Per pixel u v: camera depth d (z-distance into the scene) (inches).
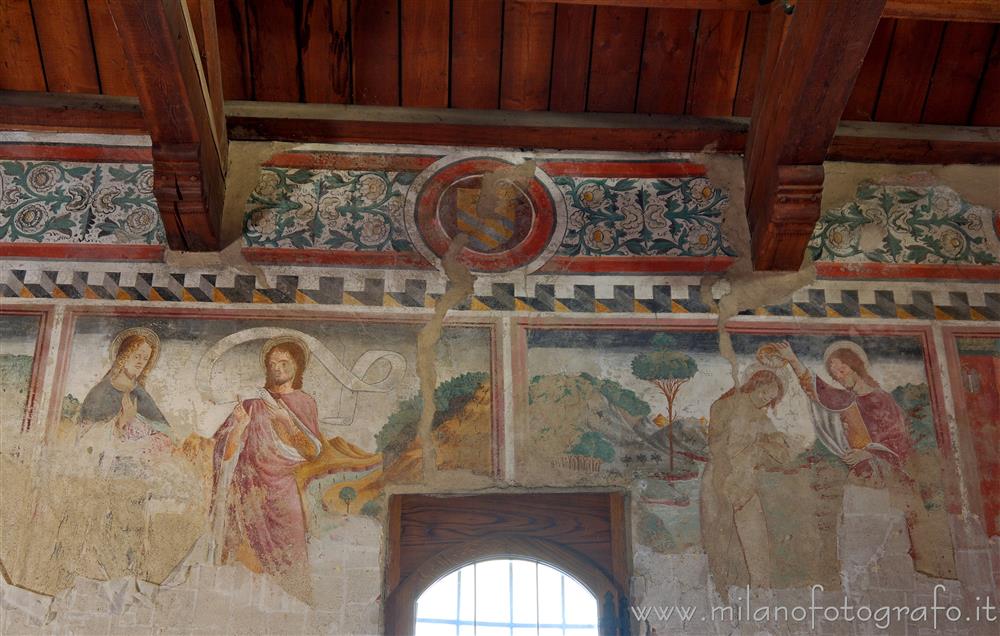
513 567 187.9
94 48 207.2
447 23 207.9
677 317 199.9
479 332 197.2
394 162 211.0
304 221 204.4
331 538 181.2
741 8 197.2
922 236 209.0
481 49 210.5
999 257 208.1
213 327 194.5
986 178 214.5
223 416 187.9
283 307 197.0
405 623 181.3
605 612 183.2
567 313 199.3
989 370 198.8
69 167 205.6
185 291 196.9
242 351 193.2
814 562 183.2
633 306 200.5
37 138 207.2
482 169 211.3
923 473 190.1
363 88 213.6
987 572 183.5
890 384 196.5
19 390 187.0
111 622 172.9
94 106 207.0
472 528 187.9
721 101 215.9
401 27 207.9
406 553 185.8
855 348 199.2
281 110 211.5
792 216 193.3
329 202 206.5
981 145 214.1
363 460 186.7
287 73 210.8
